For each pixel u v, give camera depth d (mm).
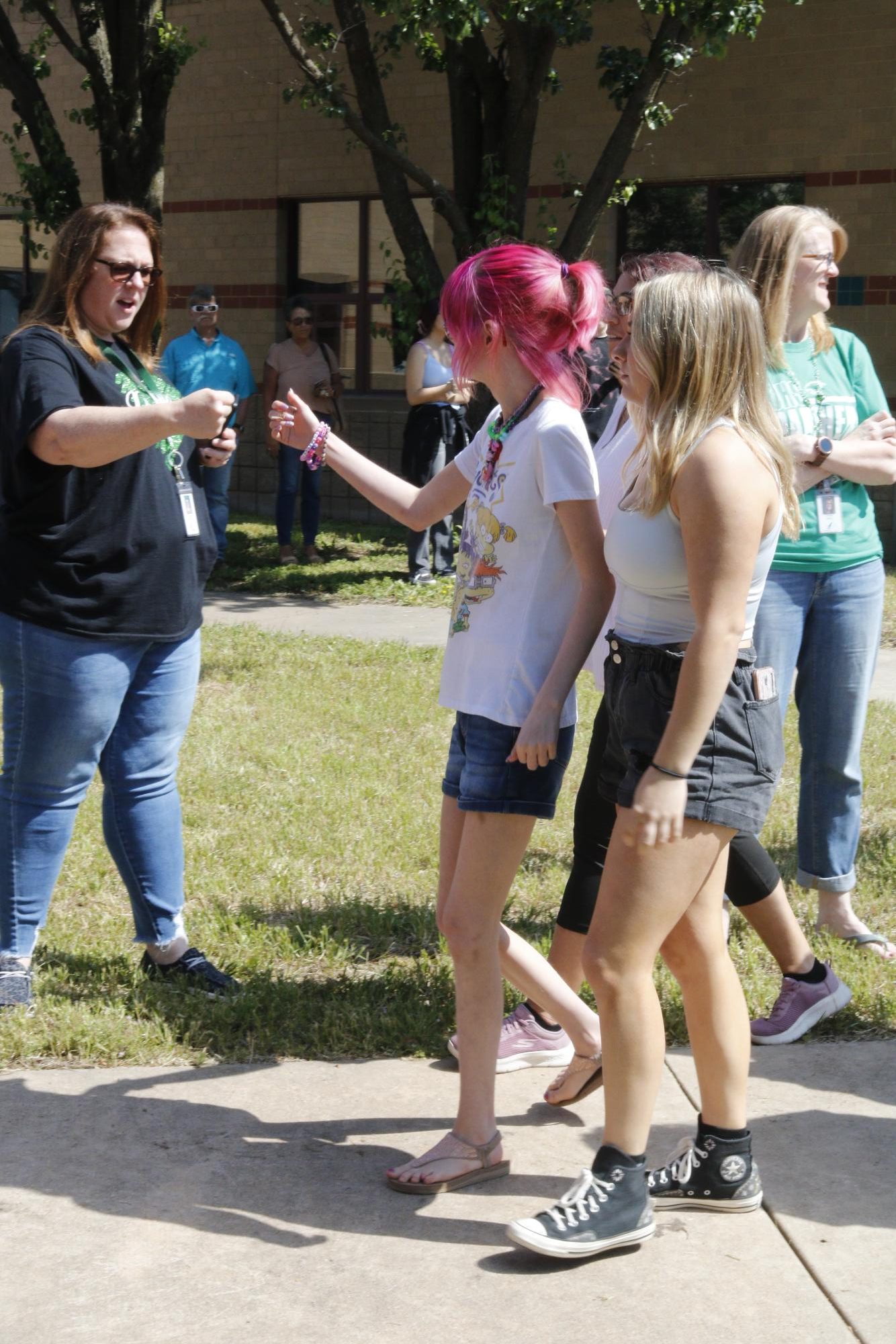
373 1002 3926
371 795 5805
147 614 3742
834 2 13102
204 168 16453
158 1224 2848
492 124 11641
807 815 4336
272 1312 2568
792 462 2676
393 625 9766
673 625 2688
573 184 11625
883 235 13250
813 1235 2838
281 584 11367
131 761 3914
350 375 16203
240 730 6750
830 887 4336
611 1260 2750
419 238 11891
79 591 3646
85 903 4656
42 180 12883
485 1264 2736
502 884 3016
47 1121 3260
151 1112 3318
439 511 3385
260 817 5484
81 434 3414
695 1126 3299
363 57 11391
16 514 3639
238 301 16500
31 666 3664
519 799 2961
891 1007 3887
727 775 2648
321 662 8375
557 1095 3375
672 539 2637
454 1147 3027
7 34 12656
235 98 16094
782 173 13617
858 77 13141
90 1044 3605
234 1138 3209
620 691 2734
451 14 9672
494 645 2996
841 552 4090
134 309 3719
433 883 4871
